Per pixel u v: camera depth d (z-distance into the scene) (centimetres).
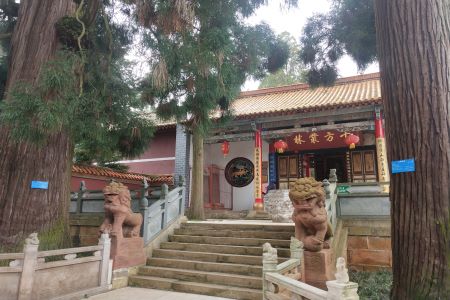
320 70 871
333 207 834
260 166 1406
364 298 611
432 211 411
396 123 457
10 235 596
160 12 592
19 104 476
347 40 809
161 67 622
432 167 419
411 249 419
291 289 383
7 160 619
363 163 1520
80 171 1352
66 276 618
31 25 676
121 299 639
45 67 538
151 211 878
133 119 768
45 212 634
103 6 753
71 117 536
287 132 1380
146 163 1702
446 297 383
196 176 1252
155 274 768
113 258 732
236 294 652
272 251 474
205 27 656
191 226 955
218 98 848
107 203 771
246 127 1473
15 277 532
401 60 461
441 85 435
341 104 1206
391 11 480
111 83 693
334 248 729
